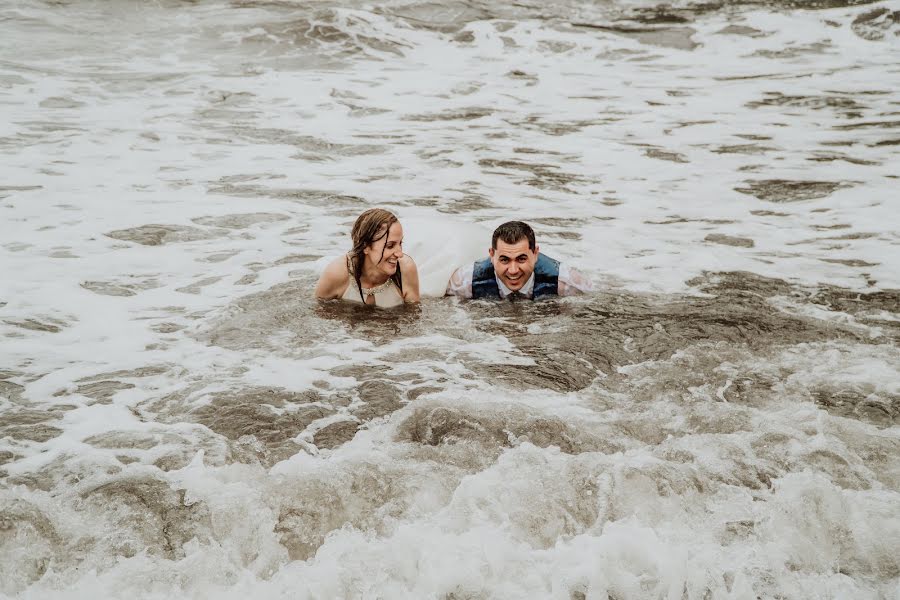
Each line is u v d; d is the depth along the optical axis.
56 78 10.34
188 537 2.53
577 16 15.03
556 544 2.55
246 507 2.64
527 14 15.02
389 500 2.71
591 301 4.55
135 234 5.48
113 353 3.84
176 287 4.67
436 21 14.39
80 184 6.53
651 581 2.45
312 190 6.56
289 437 3.14
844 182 6.85
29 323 4.12
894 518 2.67
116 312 4.31
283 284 4.76
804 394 3.46
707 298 4.57
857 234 5.64
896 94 10.40
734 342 4.00
